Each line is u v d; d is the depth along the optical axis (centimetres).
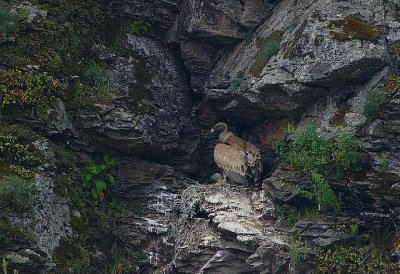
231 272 5266
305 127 5266
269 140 5712
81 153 5472
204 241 5325
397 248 5075
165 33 5841
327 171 5209
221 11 5697
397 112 5062
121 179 5612
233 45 5756
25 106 5266
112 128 5466
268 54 5444
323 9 5281
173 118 5728
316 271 5150
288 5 5575
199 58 5778
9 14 5403
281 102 5456
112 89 5550
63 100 5409
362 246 5184
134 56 5700
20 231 4966
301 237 5216
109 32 5703
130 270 5472
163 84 5750
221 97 5691
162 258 5497
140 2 5766
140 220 5550
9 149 5147
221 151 5697
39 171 5166
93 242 5409
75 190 5378
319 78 5222
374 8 5234
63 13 5547
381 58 5147
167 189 5659
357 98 5228
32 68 5319
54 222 5159
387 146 5097
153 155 5700
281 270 5197
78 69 5534
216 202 5491
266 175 5741
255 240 5247
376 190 5119
